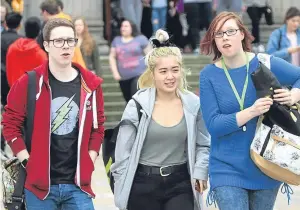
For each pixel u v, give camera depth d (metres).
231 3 24.66
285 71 7.52
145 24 25.06
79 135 7.26
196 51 24.58
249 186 7.38
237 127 7.22
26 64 13.47
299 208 12.00
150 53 7.75
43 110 7.21
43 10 14.06
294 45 15.98
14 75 13.56
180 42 24.97
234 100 7.39
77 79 7.36
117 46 17.33
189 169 7.69
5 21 16.55
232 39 7.38
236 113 7.24
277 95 7.19
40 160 7.16
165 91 7.68
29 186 7.18
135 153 7.68
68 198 7.25
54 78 7.30
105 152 8.09
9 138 7.30
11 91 7.32
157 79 7.69
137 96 7.79
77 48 13.83
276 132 7.21
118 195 7.75
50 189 7.18
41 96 7.23
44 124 7.20
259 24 24.73
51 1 14.03
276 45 16.06
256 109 7.10
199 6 24.47
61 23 7.27
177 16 25.00
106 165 8.09
